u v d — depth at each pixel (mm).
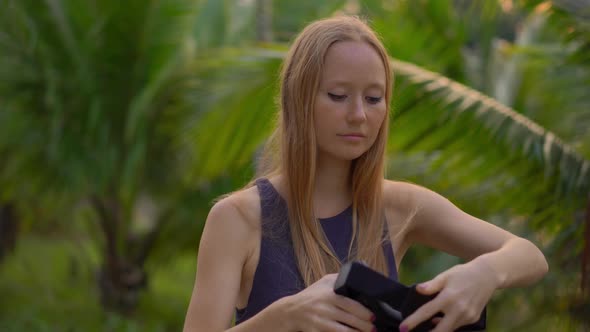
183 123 7738
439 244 1692
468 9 5281
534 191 4363
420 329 1382
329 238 1613
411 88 4148
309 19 7730
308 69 1556
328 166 1635
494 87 5785
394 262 1641
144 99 7594
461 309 1370
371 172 1624
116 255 9133
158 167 8438
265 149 1781
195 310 1557
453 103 4148
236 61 4617
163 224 9039
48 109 8156
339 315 1364
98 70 8016
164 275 11547
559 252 4586
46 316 9047
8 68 7980
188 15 7777
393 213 1684
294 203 1594
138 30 7820
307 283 1555
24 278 11008
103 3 7684
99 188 8234
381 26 5012
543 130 4344
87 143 8148
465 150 4293
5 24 7848
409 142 4297
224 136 4730
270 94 4562
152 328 8766
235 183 5480
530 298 5355
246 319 1586
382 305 1363
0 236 11062
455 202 4625
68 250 12633
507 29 7348
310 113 1562
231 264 1564
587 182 4281
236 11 8430
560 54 5711
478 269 1426
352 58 1535
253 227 1586
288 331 1403
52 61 7969
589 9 4445
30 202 9125
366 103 1555
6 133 8086
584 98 5516
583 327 4797
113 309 9305
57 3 7766
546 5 4527
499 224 5117
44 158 8180
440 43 5164
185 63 7789
